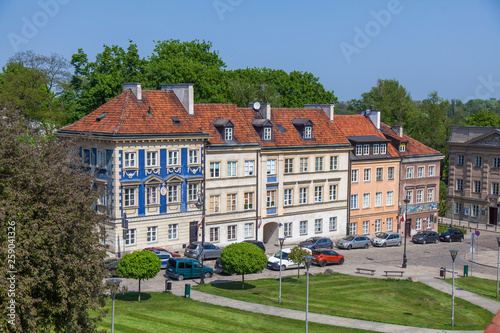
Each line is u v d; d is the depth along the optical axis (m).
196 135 63.44
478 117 130.88
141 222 60.50
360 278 58.19
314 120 78.12
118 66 81.88
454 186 103.50
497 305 50.84
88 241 30.23
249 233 70.19
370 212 82.50
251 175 69.38
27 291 27.30
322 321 42.78
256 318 42.38
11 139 28.53
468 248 79.06
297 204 74.25
